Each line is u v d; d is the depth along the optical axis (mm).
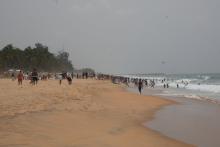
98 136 15812
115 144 14625
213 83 118188
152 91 68875
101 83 80312
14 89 33750
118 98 40938
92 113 23547
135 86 91750
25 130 14898
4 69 139375
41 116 18891
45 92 31297
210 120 24484
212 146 15961
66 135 15039
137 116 25375
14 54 166250
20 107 21062
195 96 52812
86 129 17172
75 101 28391
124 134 17375
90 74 151750
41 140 13453
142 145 15188
